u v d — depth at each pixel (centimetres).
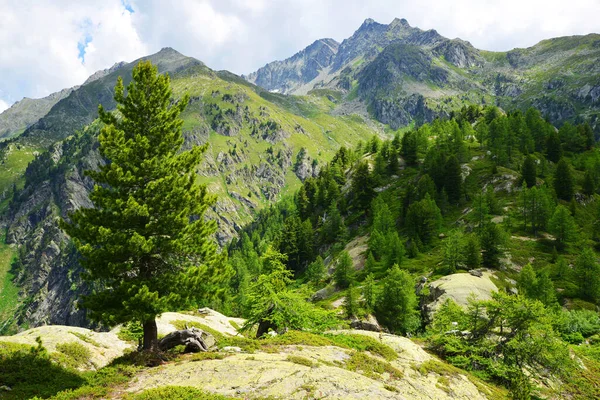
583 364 2948
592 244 7362
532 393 2444
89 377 1627
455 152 12219
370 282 5359
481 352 2730
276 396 1233
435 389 1738
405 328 4803
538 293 5116
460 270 6169
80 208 2070
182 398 1184
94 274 1995
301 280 9025
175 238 2156
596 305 5278
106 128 2088
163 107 2377
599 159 11025
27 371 1667
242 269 9694
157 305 1845
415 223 8662
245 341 2050
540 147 12769
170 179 2128
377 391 1334
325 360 1748
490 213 8756
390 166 13088
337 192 12812
